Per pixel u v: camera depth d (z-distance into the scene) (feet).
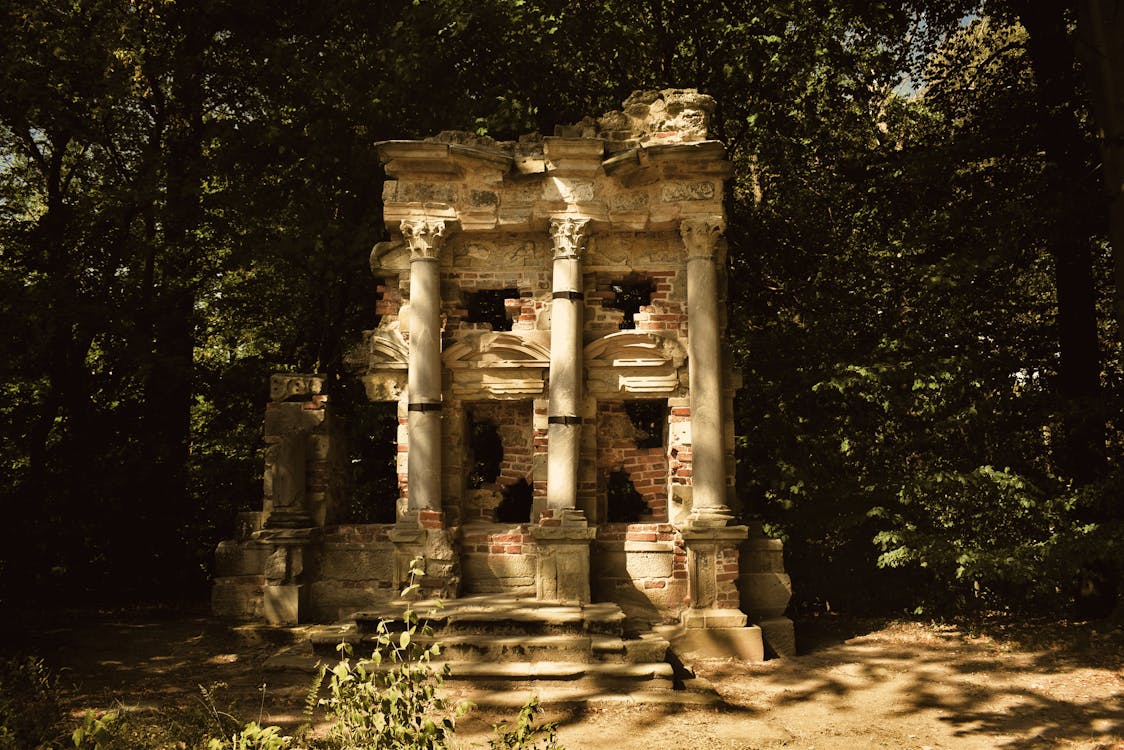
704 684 34.22
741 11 58.34
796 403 56.90
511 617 36.22
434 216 43.21
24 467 59.77
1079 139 49.29
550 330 43.34
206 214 58.39
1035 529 48.83
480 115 56.39
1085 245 48.57
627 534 42.47
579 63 59.82
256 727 16.25
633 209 42.98
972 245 49.26
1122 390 45.83
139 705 30.22
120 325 55.42
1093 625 41.86
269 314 68.74
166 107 60.54
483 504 44.96
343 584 44.14
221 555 44.86
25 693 26.35
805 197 62.64
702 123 43.21
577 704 31.04
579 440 41.98
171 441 60.90
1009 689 33.12
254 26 60.03
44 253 57.67
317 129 55.31
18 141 60.23
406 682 17.01
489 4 54.08
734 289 62.64
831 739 27.81
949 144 50.80
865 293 57.52
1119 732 27.61
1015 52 61.46
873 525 55.52
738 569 41.78
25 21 50.88
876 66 59.16
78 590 57.36
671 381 43.06
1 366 53.62
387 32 58.13
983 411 46.52
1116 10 41.06
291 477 44.50
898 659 38.93
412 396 42.39
